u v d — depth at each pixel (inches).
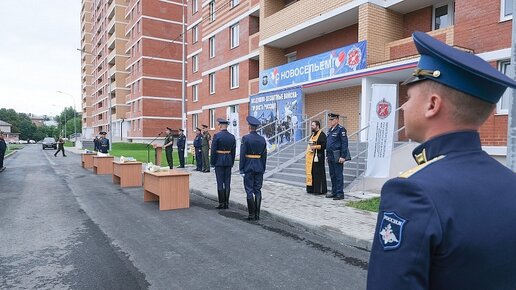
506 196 40.9
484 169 42.1
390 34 519.8
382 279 39.8
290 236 235.1
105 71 2596.0
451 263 37.4
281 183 437.1
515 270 40.4
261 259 191.9
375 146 330.0
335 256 196.7
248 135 281.3
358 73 502.9
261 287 157.2
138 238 231.8
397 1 497.0
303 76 605.9
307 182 365.7
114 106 2260.1
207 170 589.6
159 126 1788.9
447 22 483.5
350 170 407.5
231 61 908.0
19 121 4758.9
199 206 337.4
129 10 1969.7
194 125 1197.7
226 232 244.7
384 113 327.9
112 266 182.7
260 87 724.7
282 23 674.8
